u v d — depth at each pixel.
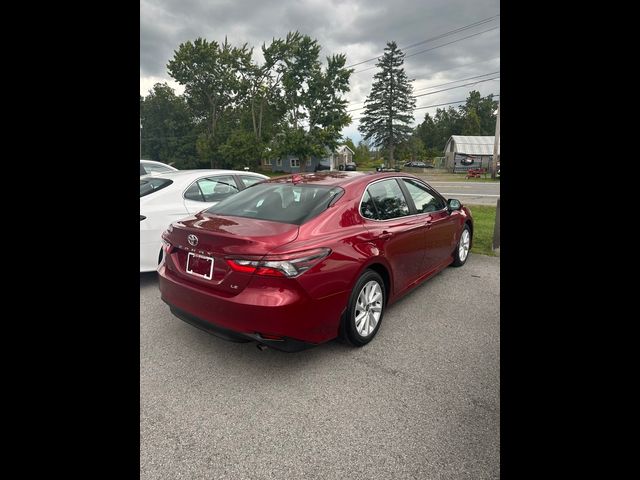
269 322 2.33
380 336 3.14
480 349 2.91
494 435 1.98
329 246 2.60
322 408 2.22
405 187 3.80
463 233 5.02
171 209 4.42
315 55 43.19
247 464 1.81
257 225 2.66
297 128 43.19
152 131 58.62
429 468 1.77
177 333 3.22
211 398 2.32
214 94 49.69
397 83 62.47
